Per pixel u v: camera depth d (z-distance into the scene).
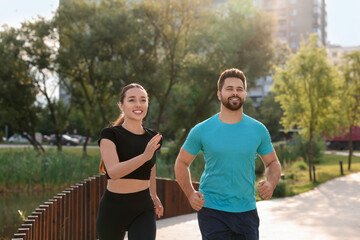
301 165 21.89
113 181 3.15
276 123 39.09
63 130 30.55
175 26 28.45
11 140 59.03
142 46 26.95
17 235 3.78
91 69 28.02
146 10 27.25
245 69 27.02
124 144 3.12
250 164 3.10
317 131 18.05
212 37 26.25
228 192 3.06
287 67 18.62
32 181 17.62
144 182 3.21
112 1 28.89
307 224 7.39
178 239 6.28
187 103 29.77
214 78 26.38
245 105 33.78
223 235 3.02
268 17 26.56
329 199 10.92
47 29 26.97
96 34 26.28
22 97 27.73
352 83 22.06
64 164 18.39
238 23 26.58
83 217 6.32
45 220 4.76
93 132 28.88
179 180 3.20
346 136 42.56
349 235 6.43
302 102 18.00
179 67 28.34
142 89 3.28
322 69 17.52
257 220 3.14
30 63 27.64
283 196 11.68
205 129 3.14
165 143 30.92
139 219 3.16
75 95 30.80
